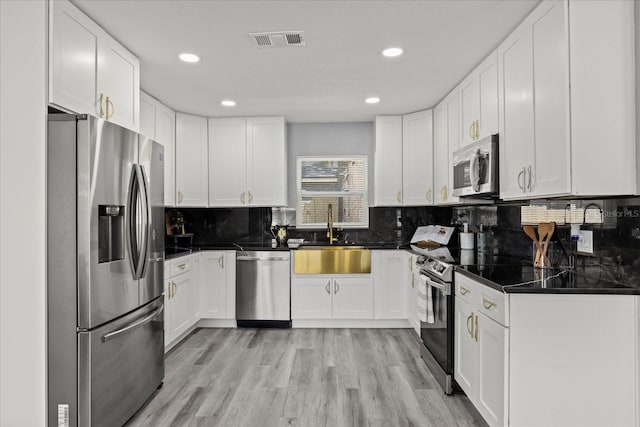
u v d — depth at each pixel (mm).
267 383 2846
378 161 4352
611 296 1835
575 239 2283
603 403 1843
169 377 2949
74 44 2039
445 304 2695
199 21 2242
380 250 4207
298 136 4770
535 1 2025
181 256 3680
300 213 4789
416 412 2434
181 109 4059
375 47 2596
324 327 4266
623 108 1802
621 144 1801
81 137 1882
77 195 1881
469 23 2264
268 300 4215
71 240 1883
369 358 3334
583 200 2205
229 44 2545
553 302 1853
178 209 4688
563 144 1832
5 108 1889
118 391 2152
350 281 4215
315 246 4492
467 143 3090
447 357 2660
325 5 2084
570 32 1807
